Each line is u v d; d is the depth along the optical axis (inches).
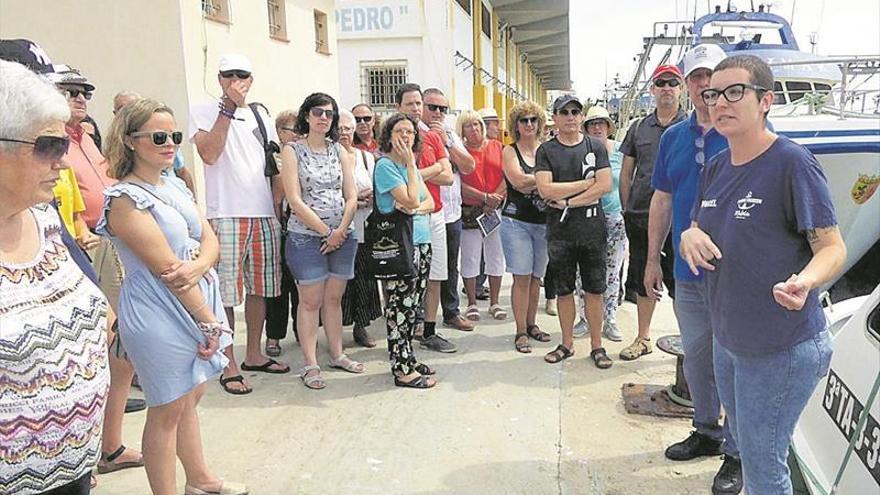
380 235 158.2
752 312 83.6
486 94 708.0
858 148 192.5
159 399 99.3
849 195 198.7
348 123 187.6
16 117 59.0
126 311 97.9
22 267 63.2
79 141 142.9
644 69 378.0
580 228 172.7
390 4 510.3
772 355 83.2
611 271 201.8
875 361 87.7
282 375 177.0
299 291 166.7
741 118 82.0
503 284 279.1
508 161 188.1
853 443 84.7
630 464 127.6
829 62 211.9
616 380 169.2
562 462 129.0
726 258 85.1
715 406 126.0
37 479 64.2
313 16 380.5
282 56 343.6
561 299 181.3
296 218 161.6
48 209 71.7
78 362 66.7
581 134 174.2
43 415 63.3
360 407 155.7
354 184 170.2
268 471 127.2
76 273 70.4
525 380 170.7
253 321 178.1
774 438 86.0
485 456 131.6
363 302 197.5
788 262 81.6
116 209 95.0
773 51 285.0
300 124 164.9
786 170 80.2
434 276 191.8
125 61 262.1
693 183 119.6
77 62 266.1
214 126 159.5
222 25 286.4
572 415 149.7
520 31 971.3
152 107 99.0
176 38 257.1
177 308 99.0
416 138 161.6
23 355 61.3
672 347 152.0
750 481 89.0
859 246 206.5
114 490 119.5
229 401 160.1
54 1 264.2
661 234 133.0
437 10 512.7
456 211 211.8
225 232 163.9
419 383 166.7
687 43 327.6
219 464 129.8
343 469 127.5
